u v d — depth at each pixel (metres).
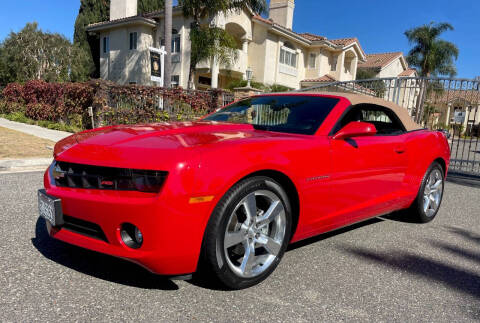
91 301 2.07
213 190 2.02
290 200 2.60
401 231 3.81
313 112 3.11
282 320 1.99
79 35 31.91
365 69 32.12
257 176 2.27
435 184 4.23
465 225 4.19
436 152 4.07
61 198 2.20
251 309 2.09
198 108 11.81
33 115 14.77
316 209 2.70
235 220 2.23
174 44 21.09
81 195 2.12
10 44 32.69
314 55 26.11
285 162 2.38
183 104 11.57
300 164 2.49
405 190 3.71
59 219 2.21
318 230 2.84
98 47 31.62
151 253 1.96
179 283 2.34
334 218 2.90
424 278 2.67
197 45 15.60
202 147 2.13
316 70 25.95
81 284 2.26
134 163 2.03
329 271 2.68
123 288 2.24
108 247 2.07
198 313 2.01
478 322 2.10
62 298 2.08
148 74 22.17
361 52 28.94
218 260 2.12
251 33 21.81
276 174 2.42
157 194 1.95
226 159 2.11
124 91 11.29
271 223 2.49
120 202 1.98
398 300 2.31
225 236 2.15
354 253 3.08
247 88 13.17
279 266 2.72
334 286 2.45
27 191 4.53
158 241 1.95
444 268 2.88
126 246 2.03
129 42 22.50
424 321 2.08
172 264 2.01
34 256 2.63
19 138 9.46
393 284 2.54
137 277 2.38
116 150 2.18
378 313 2.13
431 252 3.22
